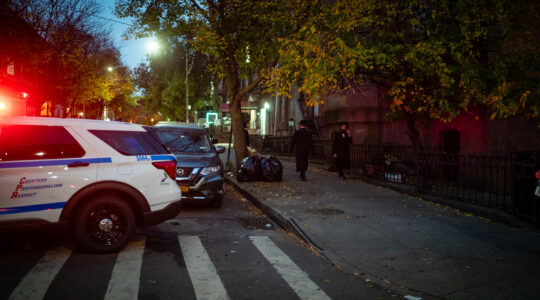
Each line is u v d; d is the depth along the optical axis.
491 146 10.28
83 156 4.91
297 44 8.92
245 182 11.69
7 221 4.41
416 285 4.23
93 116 43.38
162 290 3.89
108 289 3.85
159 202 5.34
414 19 9.20
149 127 5.72
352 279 4.47
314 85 8.60
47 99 21.16
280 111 30.22
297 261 5.08
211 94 48.31
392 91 9.23
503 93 7.96
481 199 8.34
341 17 9.92
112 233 5.00
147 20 12.44
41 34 16.88
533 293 3.96
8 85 18.95
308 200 8.95
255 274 4.50
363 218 7.28
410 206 8.41
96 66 24.38
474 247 5.56
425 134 13.39
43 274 4.18
